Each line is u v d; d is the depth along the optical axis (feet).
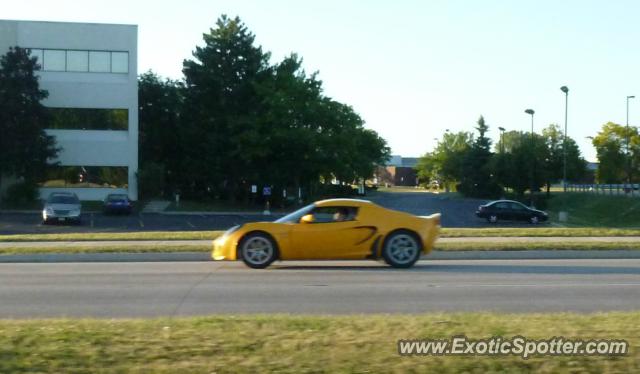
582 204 211.00
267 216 169.07
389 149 385.70
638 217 166.30
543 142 236.84
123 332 25.93
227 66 198.29
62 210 134.51
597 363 22.12
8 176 175.94
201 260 65.82
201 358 22.56
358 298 40.52
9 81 168.55
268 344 24.07
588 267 57.82
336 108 196.54
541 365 21.97
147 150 208.23
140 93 207.10
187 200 204.03
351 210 57.16
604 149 248.93
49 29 180.96
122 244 71.36
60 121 182.19
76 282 48.39
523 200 224.33
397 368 21.59
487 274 52.49
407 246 57.00
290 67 197.77
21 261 65.16
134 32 184.03
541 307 37.35
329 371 21.35
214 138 195.83
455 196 321.32
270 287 45.16
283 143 191.52
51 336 25.22
